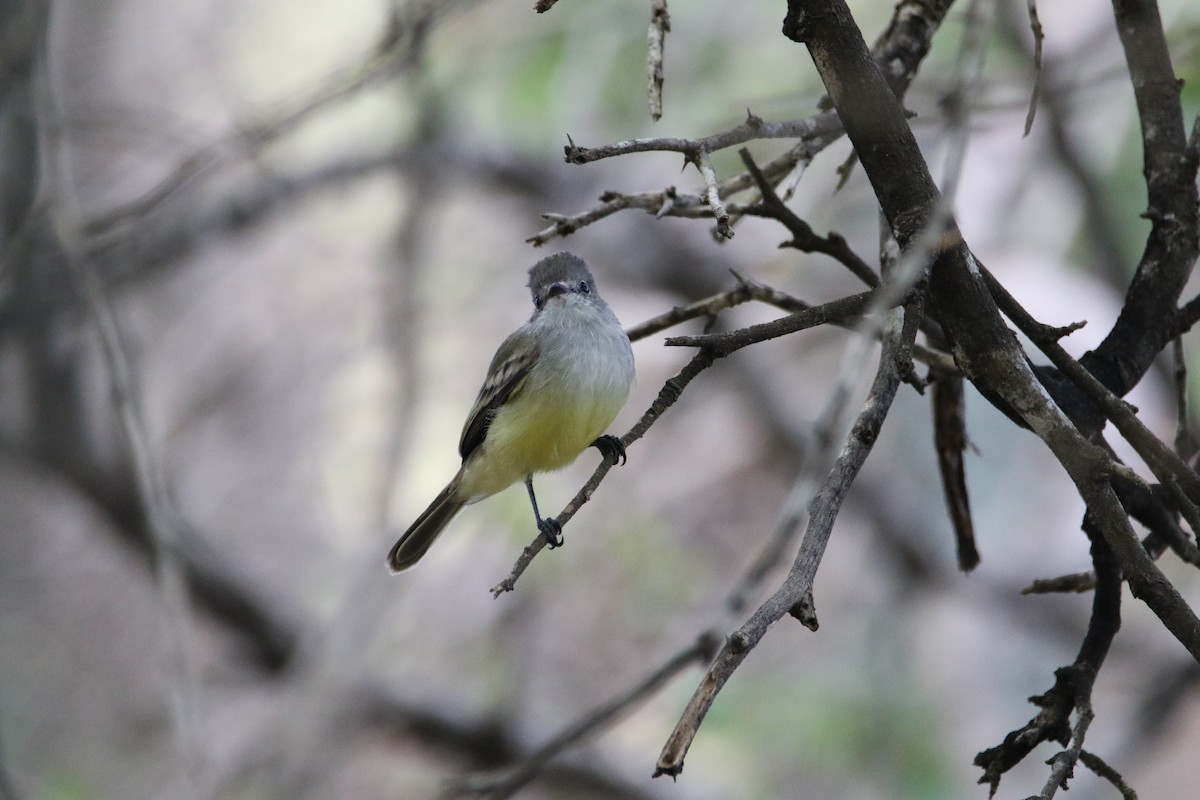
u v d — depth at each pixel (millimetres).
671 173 15383
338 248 16812
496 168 15477
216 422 16500
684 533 15781
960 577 14953
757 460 16141
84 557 16281
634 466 16016
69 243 9188
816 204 14484
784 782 13852
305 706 13320
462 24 15219
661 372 16219
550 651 14812
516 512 14562
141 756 15273
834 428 7570
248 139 11141
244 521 15820
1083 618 14617
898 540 15250
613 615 15047
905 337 3895
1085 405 4723
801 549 3656
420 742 13664
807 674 14875
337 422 16219
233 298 16938
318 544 15734
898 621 15008
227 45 16359
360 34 16109
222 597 14570
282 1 16422
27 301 13422
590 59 15336
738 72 14828
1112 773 4066
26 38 10211
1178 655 13125
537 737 13680
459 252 16250
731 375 16094
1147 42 5266
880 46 6031
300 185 15070
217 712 14305
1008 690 14508
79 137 14203
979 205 14477
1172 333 4996
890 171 4121
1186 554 4773
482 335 16016
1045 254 14289
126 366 8430
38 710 15422
